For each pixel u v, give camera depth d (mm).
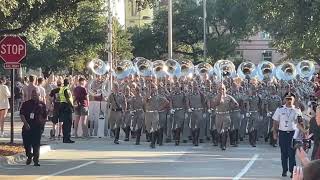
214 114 38250
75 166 28047
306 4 35250
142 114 39250
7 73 79625
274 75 51812
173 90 39375
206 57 112688
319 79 43844
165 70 49938
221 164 29125
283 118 25188
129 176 24719
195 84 39688
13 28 36594
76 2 35438
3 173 25609
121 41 95000
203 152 34844
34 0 30359
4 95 42094
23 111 28031
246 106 39438
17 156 30188
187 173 25766
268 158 31922
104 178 24156
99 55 91625
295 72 51906
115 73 47844
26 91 37531
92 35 87688
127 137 41188
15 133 45062
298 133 24625
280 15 37844
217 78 46219
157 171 26328
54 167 27703
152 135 37219
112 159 30938
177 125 39094
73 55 89688
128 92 40219
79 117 42375
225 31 121250
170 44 64125
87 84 43719
